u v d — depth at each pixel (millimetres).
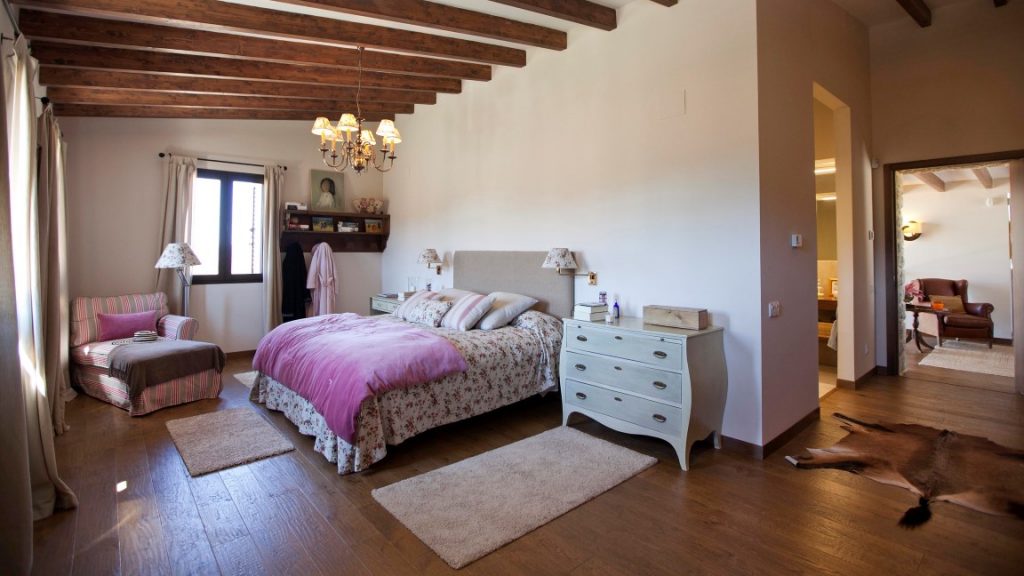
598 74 4090
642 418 3213
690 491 2721
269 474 2953
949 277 8242
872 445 3346
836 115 4641
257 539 2268
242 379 5195
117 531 2332
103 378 4359
